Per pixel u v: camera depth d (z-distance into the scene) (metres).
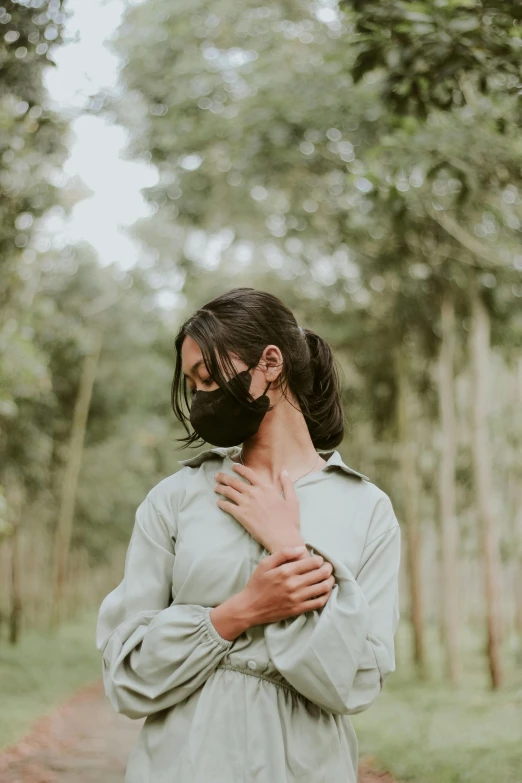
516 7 4.35
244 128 9.71
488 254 10.20
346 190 10.27
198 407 1.83
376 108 9.13
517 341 12.91
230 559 1.79
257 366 1.84
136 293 17.98
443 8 4.50
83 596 35.53
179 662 1.72
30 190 9.05
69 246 15.51
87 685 13.50
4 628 21.73
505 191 8.57
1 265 10.35
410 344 13.96
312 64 9.61
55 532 23.66
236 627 1.71
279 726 1.71
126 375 19.38
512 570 19.72
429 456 18.48
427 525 21.70
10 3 5.96
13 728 8.52
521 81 4.85
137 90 10.45
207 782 1.68
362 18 4.71
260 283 14.10
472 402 11.77
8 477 17.02
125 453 24.20
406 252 10.98
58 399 18.38
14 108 8.00
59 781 6.54
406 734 7.55
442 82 4.69
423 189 8.73
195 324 1.83
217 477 1.86
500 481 15.97
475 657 16.75
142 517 1.90
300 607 1.70
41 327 16.08
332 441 2.03
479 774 6.08
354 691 1.70
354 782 1.84
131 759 1.79
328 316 13.82
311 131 9.54
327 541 1.82
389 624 1.81
